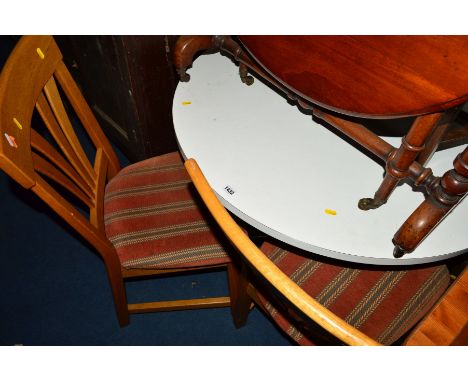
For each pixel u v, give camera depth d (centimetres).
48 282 159
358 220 85
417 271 101
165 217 114
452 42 61
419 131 69
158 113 151
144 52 131
